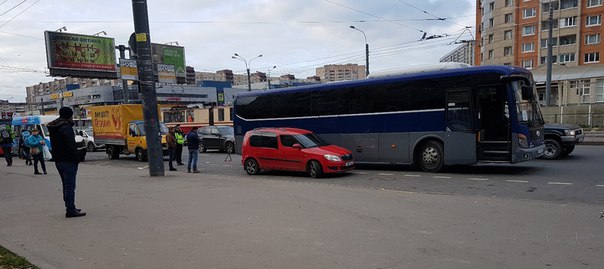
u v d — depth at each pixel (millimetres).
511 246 5309
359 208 7699
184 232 6227
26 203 8828
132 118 22766
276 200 8586
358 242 5605
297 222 6719
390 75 14656
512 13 69812
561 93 42719
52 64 42500
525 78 12398
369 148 14531
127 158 24141
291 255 5113
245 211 7578
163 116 39750
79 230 6441
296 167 13484
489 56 73562
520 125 11914
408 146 13703
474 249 5223
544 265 4625
